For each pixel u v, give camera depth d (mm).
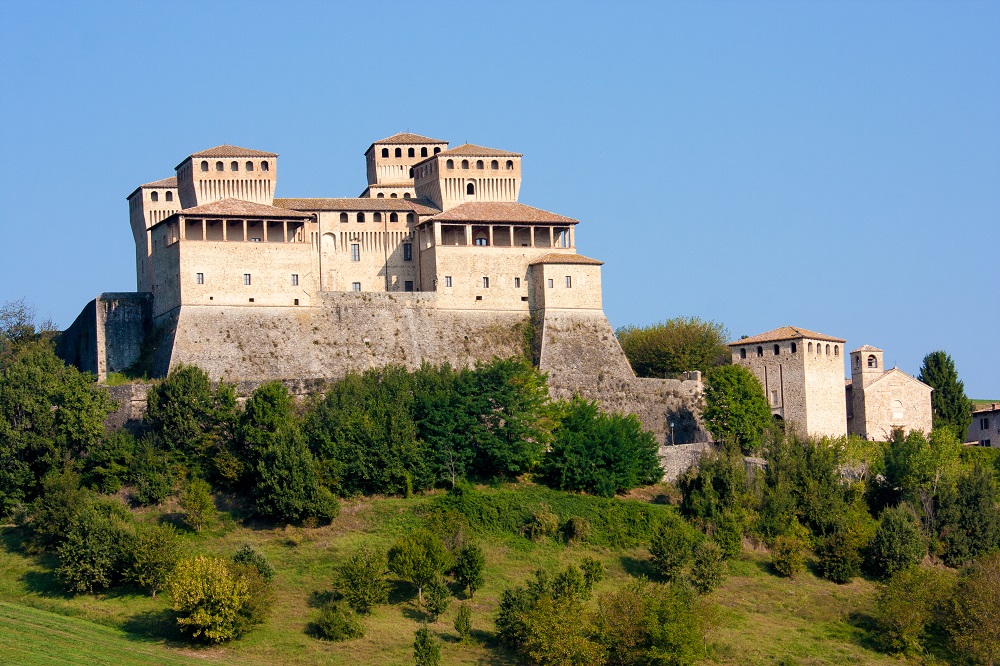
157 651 186625
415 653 184250
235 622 191875
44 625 188750
